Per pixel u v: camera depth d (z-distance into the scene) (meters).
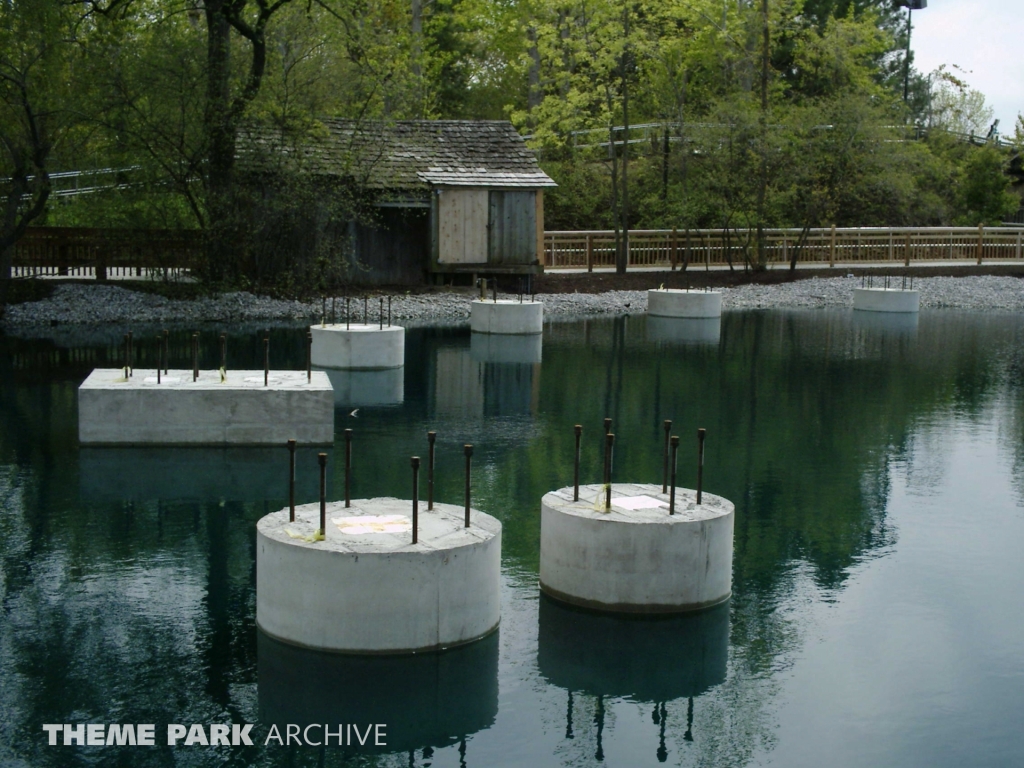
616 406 17.06
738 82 44.56
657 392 18.39
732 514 8.72
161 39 27.27
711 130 37.00
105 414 13.28
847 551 10.32
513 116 41.34
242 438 13.49
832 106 37.75
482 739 6.86
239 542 10.14
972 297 36.22
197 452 13.26
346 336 19.84
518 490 12.02
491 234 32.00
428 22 45.47
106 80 26.58
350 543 7.52
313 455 13.32
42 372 18.78
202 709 7.09
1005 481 12.95
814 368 21.31
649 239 38.22
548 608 8.60
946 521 11.32
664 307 30.06
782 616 8.75
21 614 8.43
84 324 25.61
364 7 33.28
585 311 31.48
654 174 41.59
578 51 38.75
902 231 40.94
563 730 7.01
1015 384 19.81
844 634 8.44
